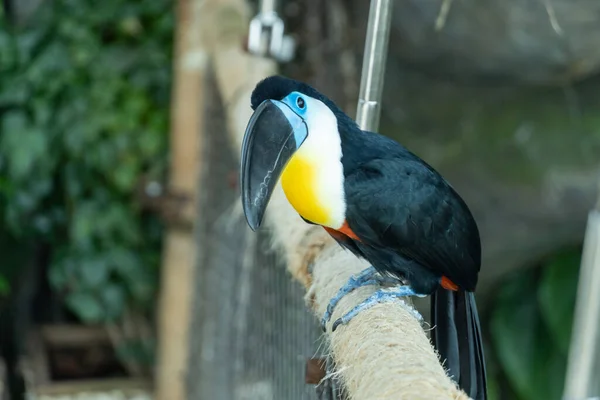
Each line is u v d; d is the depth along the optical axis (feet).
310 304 14.96
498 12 26.30
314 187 14.16
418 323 11.93
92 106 32.37
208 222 26.25
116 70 32.83
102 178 32.91
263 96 14.20
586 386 13.66
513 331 32.35
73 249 33.32
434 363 10.24
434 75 29.58
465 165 30.17
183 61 28.04
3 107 33.22
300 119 13.97
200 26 25.59
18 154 32.14
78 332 34.58
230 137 21.80
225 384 24.27
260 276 21.01
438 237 14.93
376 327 11.39
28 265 36.50
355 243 15.06
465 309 15.90
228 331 23.85
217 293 25.14
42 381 31.71
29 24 34.60
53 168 32.86
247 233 21.40
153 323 33.71
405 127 30.78
